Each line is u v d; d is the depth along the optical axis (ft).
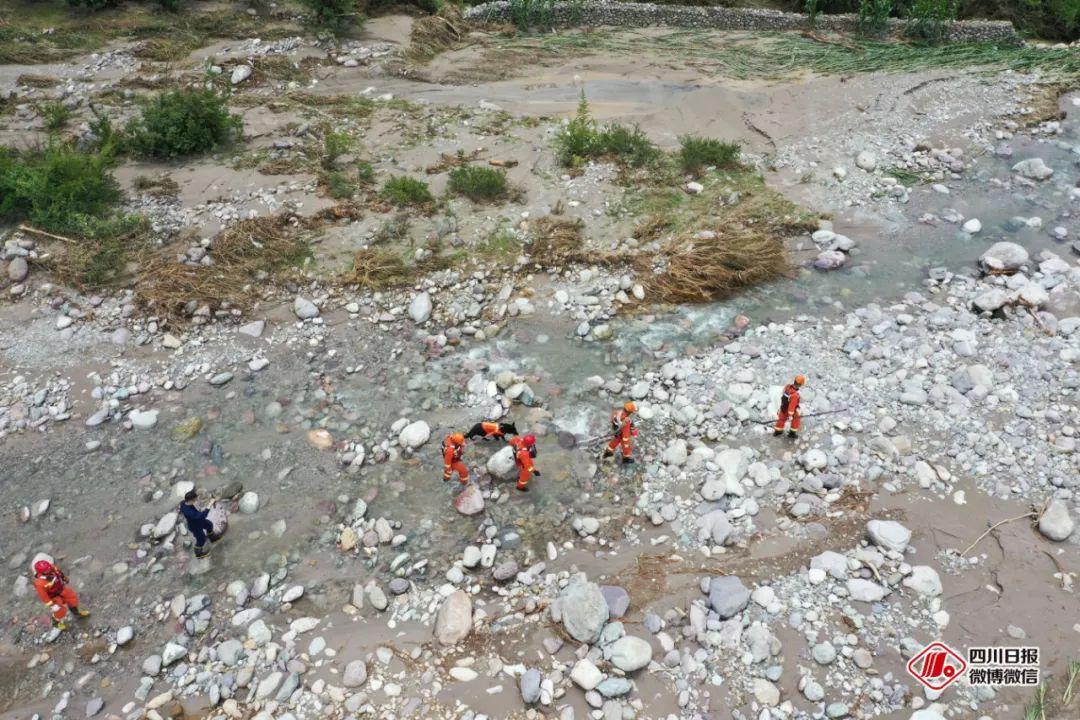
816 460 36.52
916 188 58.03
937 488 35.45
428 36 79.51
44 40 75.20
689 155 59.06
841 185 57.82
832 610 30.58
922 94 68.74
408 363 44.37
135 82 69.26
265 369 43.88
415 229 53.11
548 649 29.76
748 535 34.09
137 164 59.26
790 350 43.93
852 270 50.49
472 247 52.06
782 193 57.16
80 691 29.27
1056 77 71.00
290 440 39.60
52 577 29.55
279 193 55.72
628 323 47.09
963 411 38.83
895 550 32.50
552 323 47.16
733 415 39.96
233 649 30.12
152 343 45.14
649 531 34.83
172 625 31.50
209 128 60.80
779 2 90.48
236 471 37.93
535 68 76.23
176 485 37.06
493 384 42.39
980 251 51.42
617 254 50.93
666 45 81.41
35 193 50.55
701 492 36.01
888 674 28.19
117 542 34.71
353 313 47.52
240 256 50.01
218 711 28.30
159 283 47.70
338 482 37.45
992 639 29.27
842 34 82.99
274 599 32.37
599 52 79.56
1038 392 39.70
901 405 39.63
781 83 72.64
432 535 34.91
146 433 39.96
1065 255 50.49
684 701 27.78
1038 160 58.49
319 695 28.53
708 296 47.98
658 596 31.76
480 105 68.18
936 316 45.39
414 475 37.83
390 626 31.17
